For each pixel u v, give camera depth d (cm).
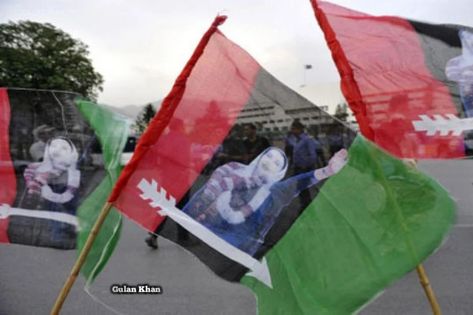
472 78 263
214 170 262
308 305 251
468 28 268
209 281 461
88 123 301
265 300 258
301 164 256
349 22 271
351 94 255
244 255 261
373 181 244
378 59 265
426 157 263
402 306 389
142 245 608
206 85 258
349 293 245
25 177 307
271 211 260
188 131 260
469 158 261
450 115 262
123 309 396
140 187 261
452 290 423
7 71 2675
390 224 242
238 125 260
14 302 416
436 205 240
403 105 263
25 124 306
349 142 248
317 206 254
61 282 468
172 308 397
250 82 260
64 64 2814
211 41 257
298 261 255
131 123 304
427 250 239
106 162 295
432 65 265
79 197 300
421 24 270
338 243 249
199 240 264
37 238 304
